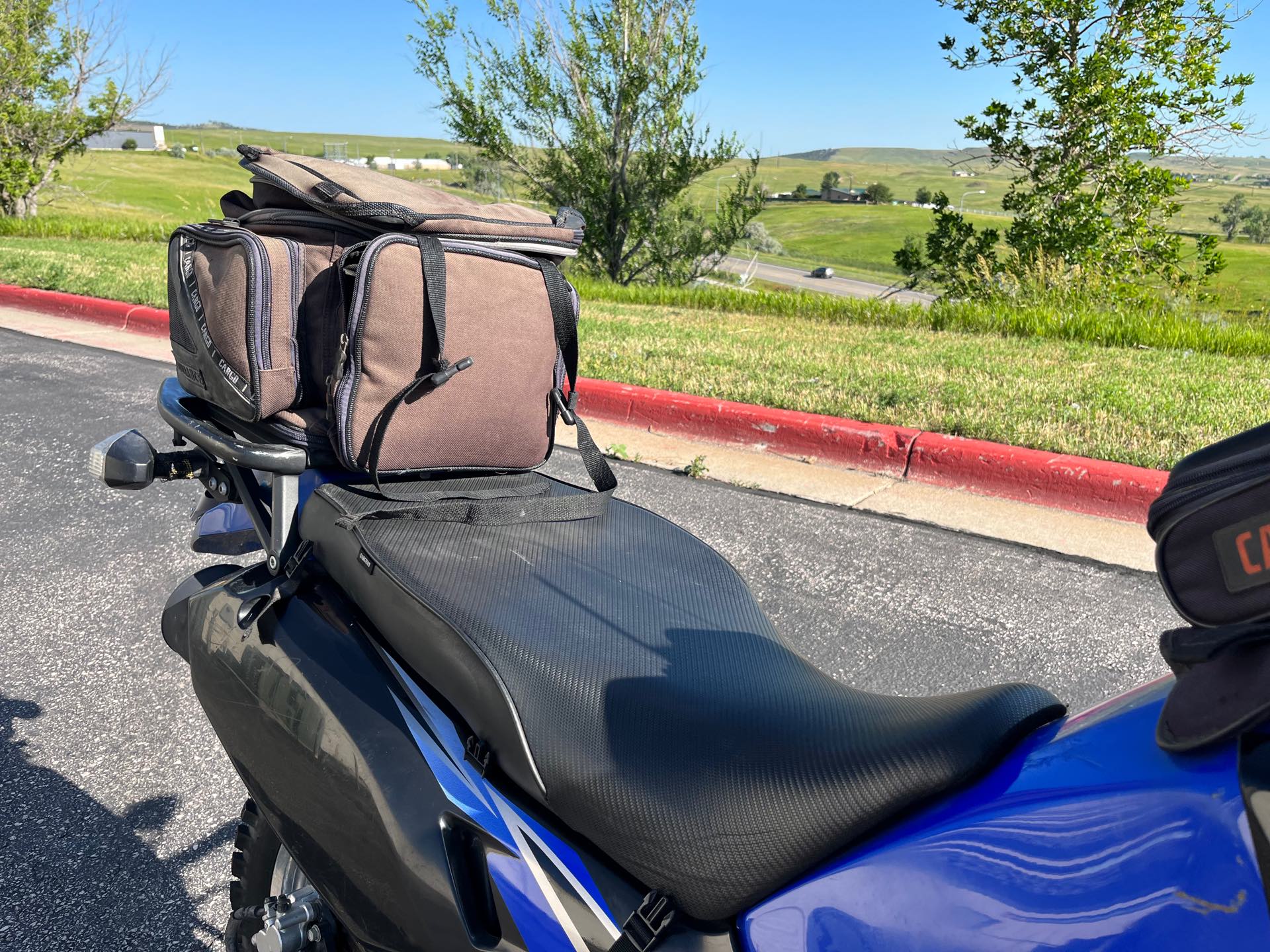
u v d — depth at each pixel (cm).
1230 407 569
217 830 252
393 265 167
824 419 556
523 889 128
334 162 193
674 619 154
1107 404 578
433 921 132
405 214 171
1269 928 81
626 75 2150
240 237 172
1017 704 121
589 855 129
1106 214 1694
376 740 143
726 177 2325
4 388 677
